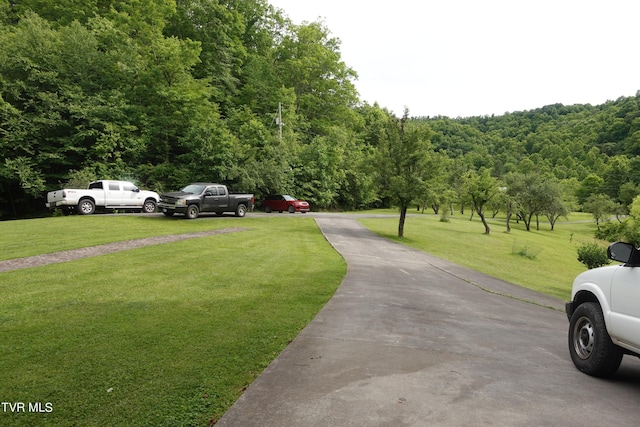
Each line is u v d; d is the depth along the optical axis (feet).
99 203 74.18
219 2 179.52
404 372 12.47
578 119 590.55
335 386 11.09
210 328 16.26
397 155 83.41
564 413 10.16
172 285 24.44
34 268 27.04
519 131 608.19
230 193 84.02
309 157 156.76
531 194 161.68
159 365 12.14
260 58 181.37
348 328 17.60
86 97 102.42
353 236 71.87
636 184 278.26
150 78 112.27
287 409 9.57
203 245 43.68
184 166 112.78
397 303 24.13
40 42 101.09
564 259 95.25
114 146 100.83
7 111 91.86
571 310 15.67
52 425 8.60
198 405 9.67
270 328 16.79
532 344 17.51
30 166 95.50
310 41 200.34
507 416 9.72
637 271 12.34
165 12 133.18
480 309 25.40
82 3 130.93
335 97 208.33
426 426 8.98
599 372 13.39
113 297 20.67
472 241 97.86
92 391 10.26
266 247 46.70
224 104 158.40
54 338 14.23
